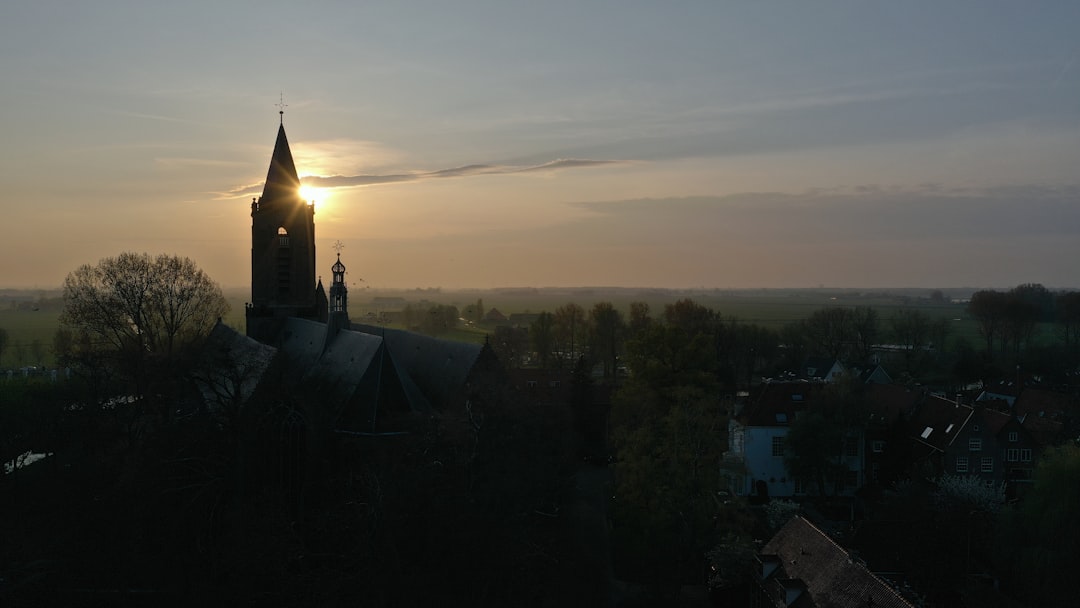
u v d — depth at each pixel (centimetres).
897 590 4569
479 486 5459
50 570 5119
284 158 9019
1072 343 19975
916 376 15750
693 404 6288
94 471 6625
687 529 5781
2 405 8219
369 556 4612
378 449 5572
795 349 17450
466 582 4816
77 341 10700
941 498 6750
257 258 9038
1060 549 5188
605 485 8425
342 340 6969
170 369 6619
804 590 4719
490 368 6694
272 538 4919
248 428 5628
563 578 5666
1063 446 5775
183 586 5134
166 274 9612
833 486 8525
